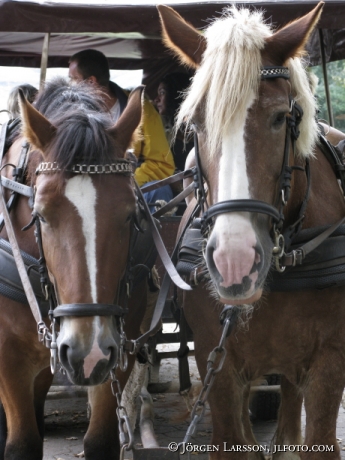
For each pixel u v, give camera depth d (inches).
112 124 116.3
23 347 124.5
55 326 119.0
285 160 105.5
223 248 95.3
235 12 116.3
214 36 105.6
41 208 104.3
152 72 255.8
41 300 120.6
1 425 143.4
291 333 117.4
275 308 116.3
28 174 121.5
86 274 101.5
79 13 166.1
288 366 122.0
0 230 127.3
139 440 178.7
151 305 163.3
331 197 123.8
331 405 115.1
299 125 112.3
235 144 99.2
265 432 188.9
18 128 137.5
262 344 119.0
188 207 145.6
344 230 119.0
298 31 107.3
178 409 209.9
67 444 178.7
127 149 115.0
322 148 127.8
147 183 176.6
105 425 126.0
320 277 114.2
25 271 114.7
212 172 101.8
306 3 170.9
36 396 140.1
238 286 94.8
